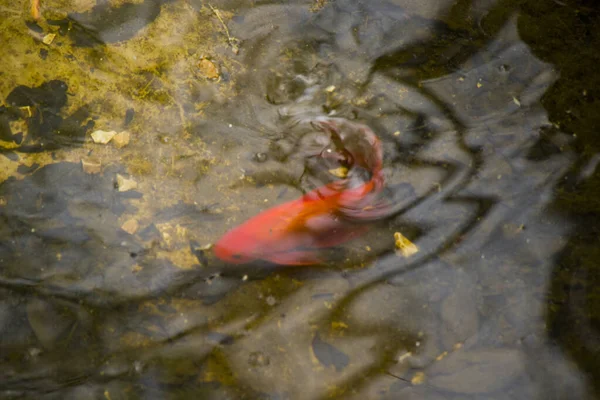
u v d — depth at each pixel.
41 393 2.18
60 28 2.35
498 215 2.26
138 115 2.31
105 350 2.20
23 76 2.32
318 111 2.32
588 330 2.21
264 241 2.25
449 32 2.38
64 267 2.24
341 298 2.23
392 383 2.19
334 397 2.19
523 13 2.39
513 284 2.23
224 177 2.28
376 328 2.22
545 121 2.32
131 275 2.23
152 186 2.28
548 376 2.19
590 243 2.25
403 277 2.24
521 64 2.35
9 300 2.22
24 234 2.25
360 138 2.30
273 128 2.31
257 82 2.34
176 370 2.20
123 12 2.36
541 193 2.27
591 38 2.37
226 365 2.20
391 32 2.38
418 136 2.31
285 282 2.23
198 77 2.34
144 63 2.34
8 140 2.29
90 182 2.28
